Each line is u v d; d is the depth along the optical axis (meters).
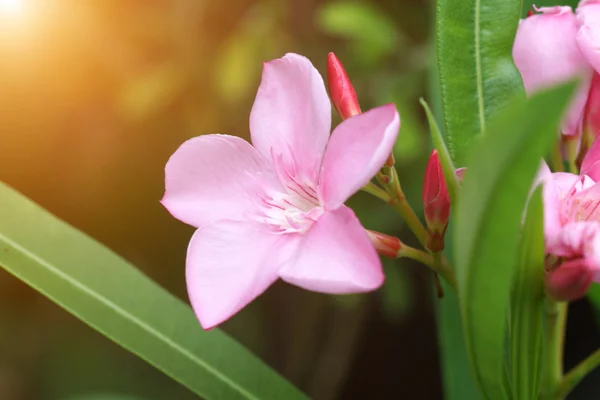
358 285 0.31
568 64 0.33
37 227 0.35
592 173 0.32
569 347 0.67
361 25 0.60
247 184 0.34
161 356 0.35
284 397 0.35
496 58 0.34
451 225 0.37
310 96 0.33
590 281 0.31
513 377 0.32
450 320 0.37
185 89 0.70
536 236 0.31
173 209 0.33
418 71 0.61
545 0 0.38
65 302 0.34
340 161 0.32
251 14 0.66
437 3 0.34
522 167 0.29
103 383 0.72
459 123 0.34
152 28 0.71
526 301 0.31
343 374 0.72
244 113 0.69
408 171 0.59
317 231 0.32
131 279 0.35
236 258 0.33
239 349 0.35
